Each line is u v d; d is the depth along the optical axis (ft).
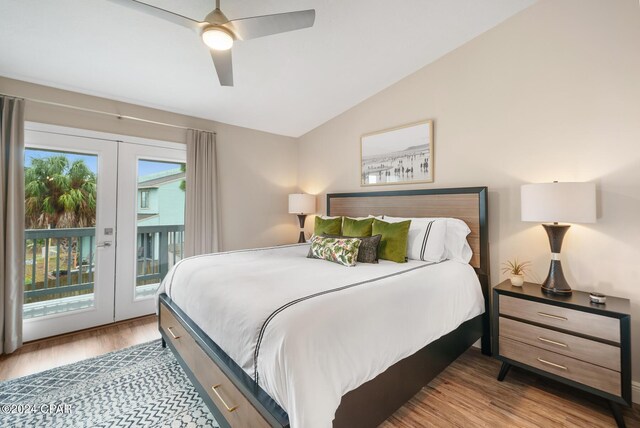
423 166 9.79
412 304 5.28
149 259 10.69
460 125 8.93
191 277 6.52
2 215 7.68
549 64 7.24
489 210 8.33
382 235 8.22
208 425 5.25
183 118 11.33
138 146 10.27
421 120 9.87
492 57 8.23
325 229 10.09
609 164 6.42
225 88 9.80
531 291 6.57
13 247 7.87
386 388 4.66
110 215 9.73
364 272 6.34
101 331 9.26
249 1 6.33
